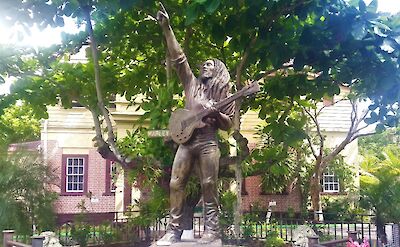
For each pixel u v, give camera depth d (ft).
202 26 32.35
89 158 76.43
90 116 77.25
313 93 32.04
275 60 27.50
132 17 33.27
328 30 24.93
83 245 42.06
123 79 38.01
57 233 44.47
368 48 25.05
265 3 26.25
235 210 33.09
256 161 40.04
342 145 62.54
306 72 32.30
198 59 37.45
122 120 64.69
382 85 25.72
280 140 34.19
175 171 20.66
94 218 55.01
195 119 20.27
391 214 44.68
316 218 66.95
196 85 20.94
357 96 32.14
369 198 46.68
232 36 28.50
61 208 65.46
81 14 28.02
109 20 33.55
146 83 38.32
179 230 20.52
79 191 75.51
